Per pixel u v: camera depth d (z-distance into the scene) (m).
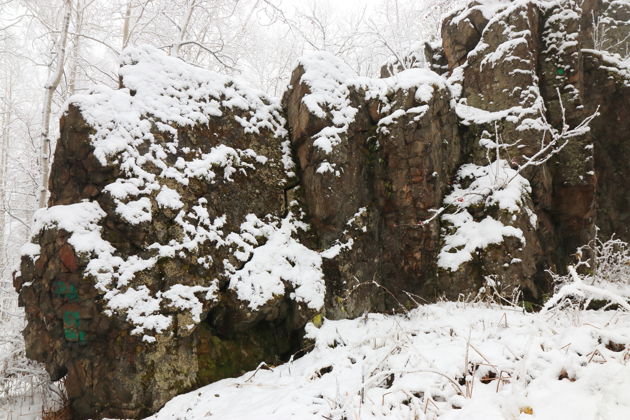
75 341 4.44
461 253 5.93
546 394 2.65
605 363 2.76
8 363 5.68
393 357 3.76
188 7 11.16
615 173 8.05
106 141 4.68
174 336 4.47
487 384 3.05
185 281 4.68
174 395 4.34
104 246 4.46
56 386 5.26
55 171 4.93
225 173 5.45
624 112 7.96
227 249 5.12
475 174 6.68
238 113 5.92
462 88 7.68
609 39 10.13
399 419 2.88
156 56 5.53
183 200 4.95
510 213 5.89
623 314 4.36
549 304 2.69
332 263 5.68
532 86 6.82
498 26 7.38
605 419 2.20
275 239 5.59
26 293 4.78
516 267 5.67
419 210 6.07
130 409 4.16
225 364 4.84
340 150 5.90
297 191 6.12
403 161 6.11
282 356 5.28
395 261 6.19
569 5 7.45
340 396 3.31
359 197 6.09
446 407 2.88
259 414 3.39
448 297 5.85
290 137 6.40
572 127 7.01
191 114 5.38
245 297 4.93
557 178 6.91
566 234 6.93
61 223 4.46
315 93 6.03
